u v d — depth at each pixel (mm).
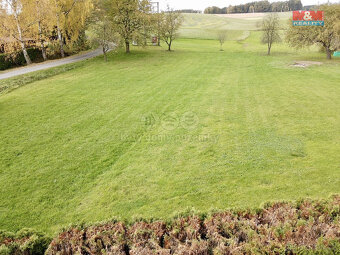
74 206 7953
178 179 9000
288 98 17516
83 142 11828
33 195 8477
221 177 9023
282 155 10289
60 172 9641
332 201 6672
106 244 5543
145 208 7723
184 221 6094
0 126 13422
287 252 5027
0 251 5484
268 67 28656
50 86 20766
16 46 30984
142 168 9727
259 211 6480
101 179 9180
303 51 41188
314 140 11477
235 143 11375
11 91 19328
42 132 12805
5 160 10438
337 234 5484
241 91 19406
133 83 21953
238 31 73000
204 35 68812
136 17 34969
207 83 21938
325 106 15750
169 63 31531
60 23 33750
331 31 30656
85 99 17641
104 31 30781
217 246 5223
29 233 6164
